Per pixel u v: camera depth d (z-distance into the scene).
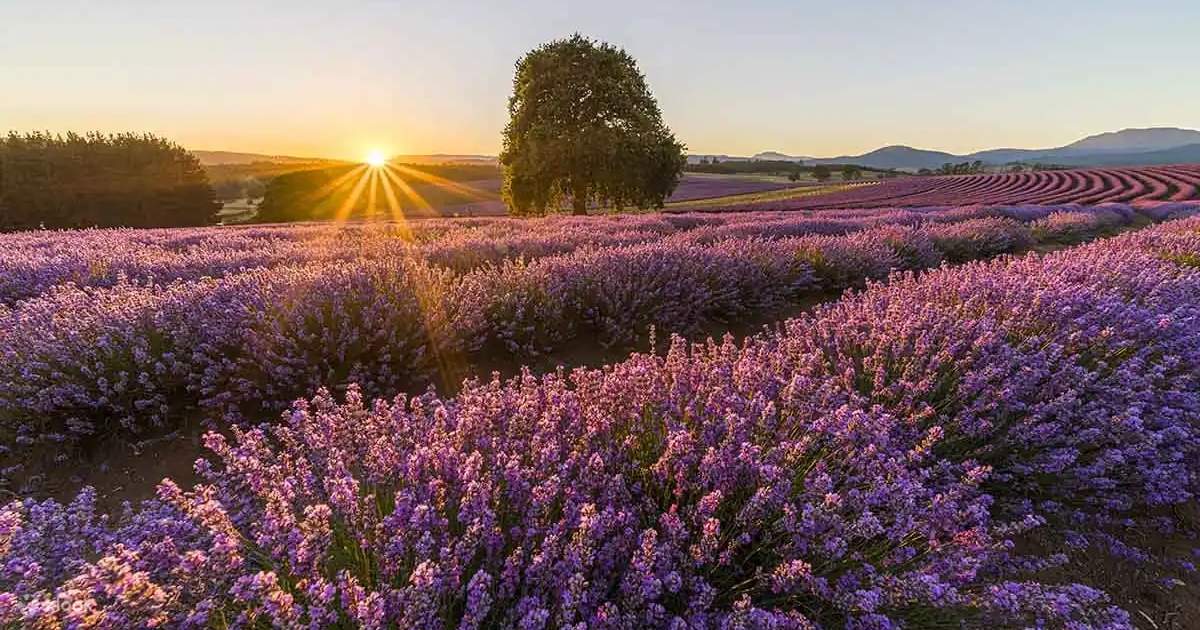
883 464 2.34
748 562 2.20
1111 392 3.09
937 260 10.03
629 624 1.69
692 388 2.92
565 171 31.72
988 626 2.10
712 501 1.97
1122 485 2.94
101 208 51.34
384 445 2.30
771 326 6.67
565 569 1.76
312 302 4.54
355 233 14.39
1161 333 3.63
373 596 1.58
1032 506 2.80
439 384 4.66
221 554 1.75
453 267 8.21
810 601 2.01
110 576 1.55
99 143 55.12
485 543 1.95
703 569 2.07
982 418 3.09
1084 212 20.05
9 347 3.78
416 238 12.80
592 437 2.50
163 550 1.79
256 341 4.07
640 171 32.34
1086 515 2.73
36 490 3.23
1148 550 2.69
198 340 4.18
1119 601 2.37
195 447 3.66
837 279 8.28
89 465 3.46
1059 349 3.34
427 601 1.60
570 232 12.21
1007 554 2.32
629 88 32.59
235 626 1.66
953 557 2.02
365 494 2.34
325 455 2.47
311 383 4.09
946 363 3.37
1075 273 5.17
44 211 48.03
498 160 34.59
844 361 3.58
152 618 1.53
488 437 2.48
